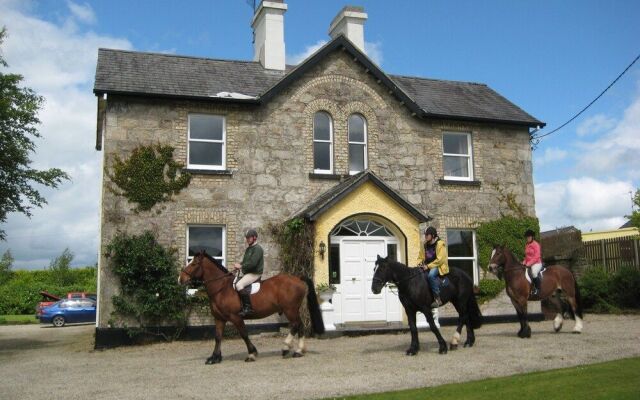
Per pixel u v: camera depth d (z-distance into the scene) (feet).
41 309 97.35
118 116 56.03
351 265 58.65
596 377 29.81
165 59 64.13
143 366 40.37
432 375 32.96
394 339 51.11
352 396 28.32
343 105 63.26
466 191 65.92
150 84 57.88
